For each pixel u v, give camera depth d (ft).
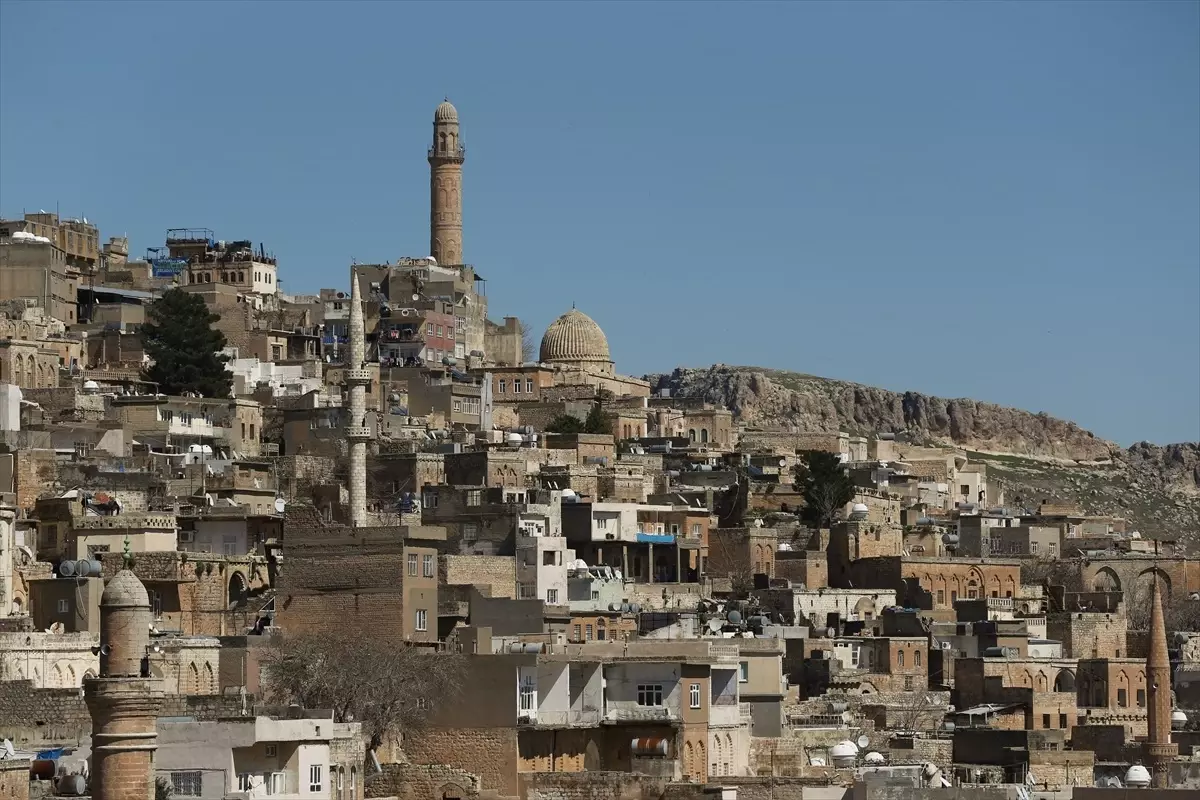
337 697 623.77
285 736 544.62
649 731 625.82
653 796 596.70
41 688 615.57
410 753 618.03
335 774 567.18
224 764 532.32
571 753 623.77
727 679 653.71
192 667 644.27
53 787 522.06
